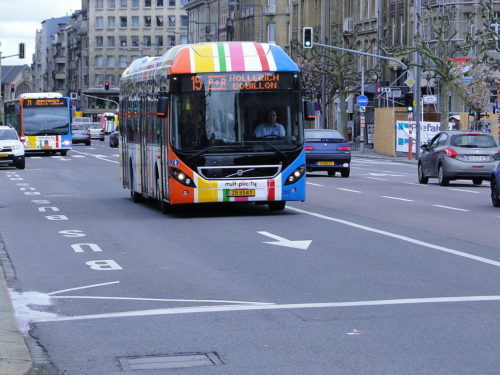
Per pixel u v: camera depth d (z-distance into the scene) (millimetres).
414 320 10648
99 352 9430
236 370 8609
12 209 27281
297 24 117500
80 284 13844
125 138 30875
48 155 74312
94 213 25547
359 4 97438
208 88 23094
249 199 23141
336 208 25938
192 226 21641
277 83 23328
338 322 10617
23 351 8977
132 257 16625
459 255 16094
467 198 30031
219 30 155625
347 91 86812
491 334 9867
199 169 23031
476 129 67875
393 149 72875
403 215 23750
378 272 14273
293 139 23375
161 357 9172
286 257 16094
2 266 15852
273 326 10477
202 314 11266
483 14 64625
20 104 72000
